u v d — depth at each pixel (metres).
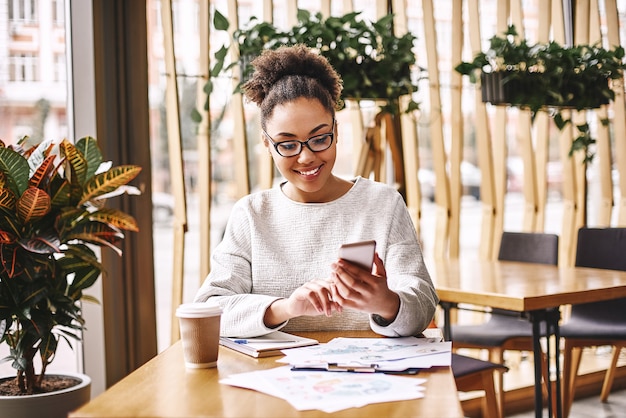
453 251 4.51
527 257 4.12
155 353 3.78
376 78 3.64
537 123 4.81
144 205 3.72
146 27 3.70
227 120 3.96
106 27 3.65
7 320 2.77
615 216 5.18
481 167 4.61
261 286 1.97
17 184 2.70
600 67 4.14
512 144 5.09
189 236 4.21
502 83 3.94
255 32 3.54
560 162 5.11
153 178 3.88
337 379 1.49
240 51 3.56
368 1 4.36
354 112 4.22
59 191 2.79
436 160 4.45
